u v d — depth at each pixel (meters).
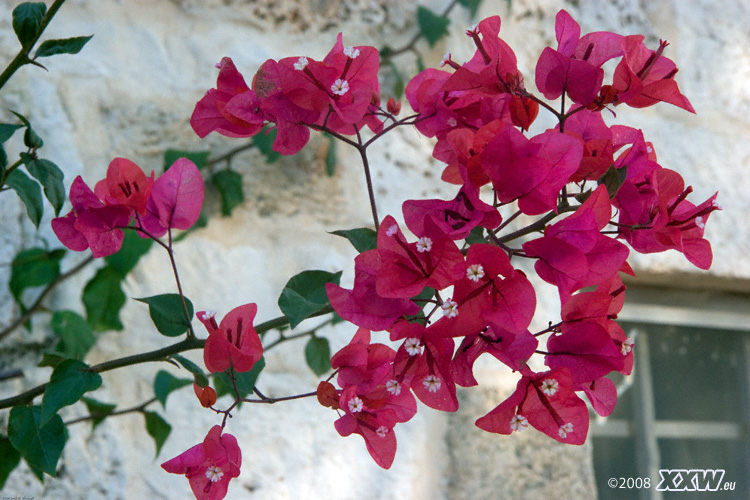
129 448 1.00
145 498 0.99
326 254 1.10
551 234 0.68
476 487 1.09
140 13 1.08
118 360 0.74
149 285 1.03
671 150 1.36
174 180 0.76
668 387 1.39
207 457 0.71
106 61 1.05
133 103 1.06
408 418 0.71
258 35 1.12
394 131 1.17
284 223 1.09
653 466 1.34
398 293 0.67
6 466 0.88
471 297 0.66
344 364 0.71
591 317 0.68
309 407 1.06
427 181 1.18
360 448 1.07
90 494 0.97
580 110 0.75
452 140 0.69
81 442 0.98
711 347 1.45
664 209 0.71
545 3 1.32
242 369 0.71
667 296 1.39
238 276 1.06
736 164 1.41
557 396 0.67
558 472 1.14
